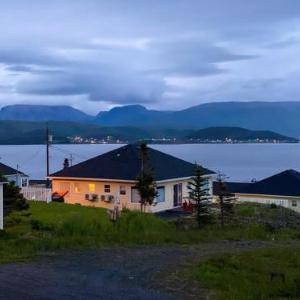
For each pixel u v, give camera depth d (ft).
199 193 96.17
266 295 38.55
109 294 35.94
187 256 56.29
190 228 88.74
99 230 70.49
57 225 70.95
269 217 112.57
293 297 39.06
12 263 45.93
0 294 33.96
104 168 133.08
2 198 72.43
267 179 169.17
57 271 43.32
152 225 80.28
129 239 67.00
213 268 48.73
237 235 82.53
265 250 64.18
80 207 103.81
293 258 58.54
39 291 35.47
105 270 45.11
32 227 71.20
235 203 132.26
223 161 582.35
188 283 41.24
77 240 60.75
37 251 53.11
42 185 190.80
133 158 136.87
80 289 36.91
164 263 50.37
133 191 125.70
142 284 40.22
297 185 161.07
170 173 130.11
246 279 44.73
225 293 37.96
